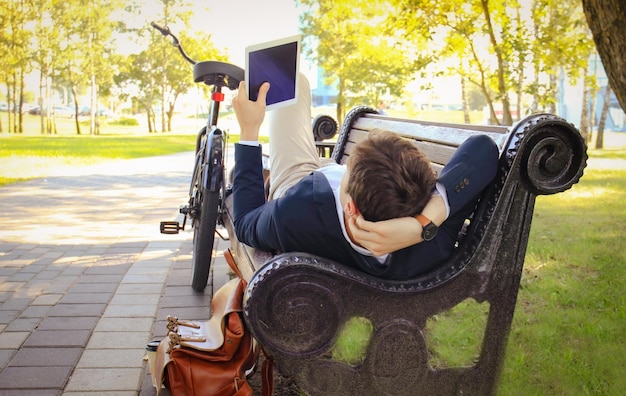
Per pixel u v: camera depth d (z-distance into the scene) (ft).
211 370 7.84
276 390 9.37
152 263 16.56
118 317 12.29
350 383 6.86
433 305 7.00
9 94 55.42
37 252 17.88
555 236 19.98
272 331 6.40
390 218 6.33
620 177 36.42
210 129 13.30
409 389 7.12
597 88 46.83
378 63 41.78
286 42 7.82
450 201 6.56
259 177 7.85
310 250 6.79
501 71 35.81
